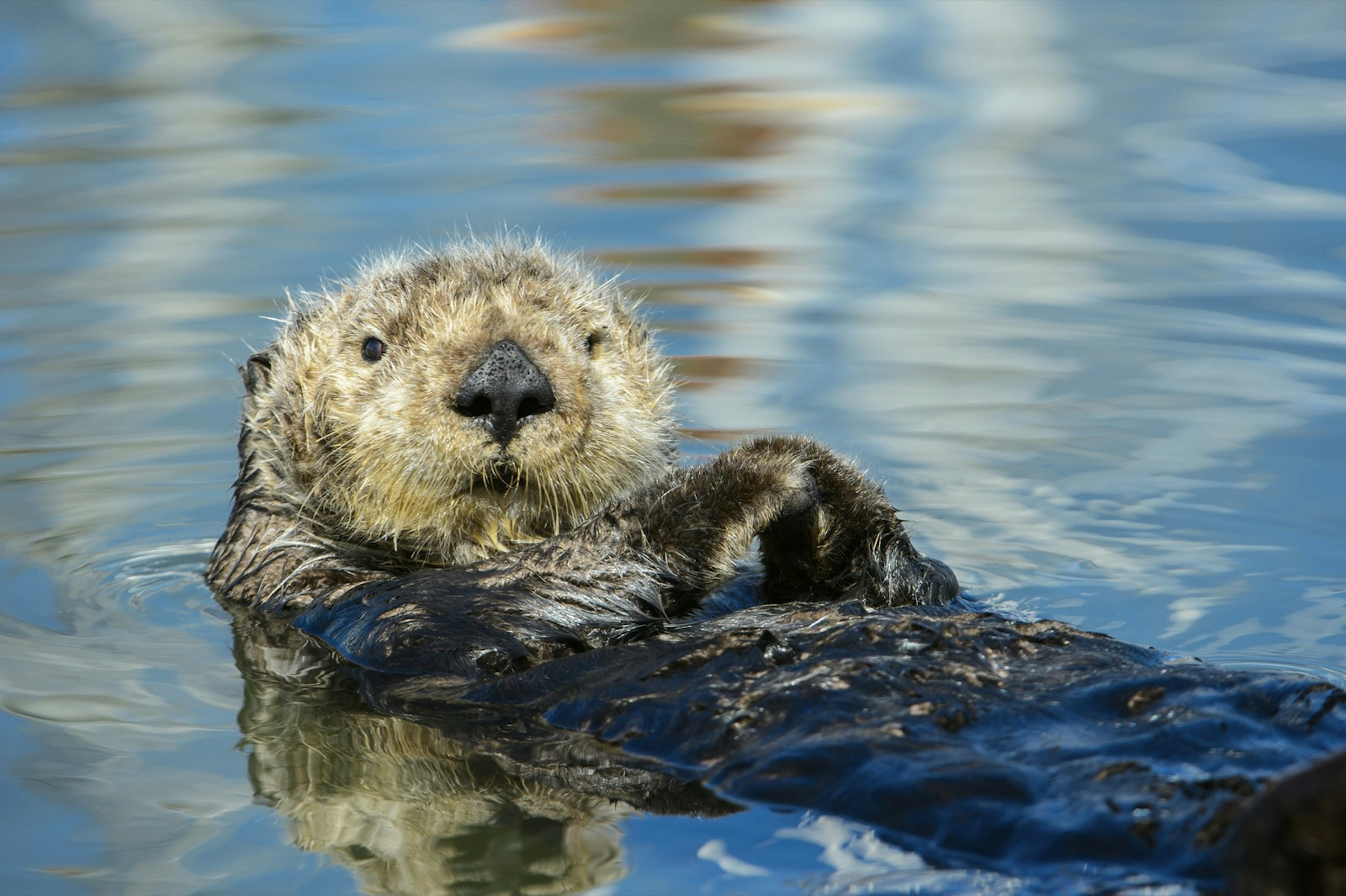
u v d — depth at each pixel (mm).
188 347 27391
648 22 53438
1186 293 29969
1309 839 8203
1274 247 32156
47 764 13820
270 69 47062
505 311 17203
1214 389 25609
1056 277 30922
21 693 15508
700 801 11891
